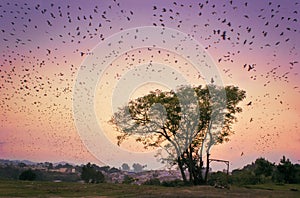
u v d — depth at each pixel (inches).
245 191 845.8
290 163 1294.3
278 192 831.7
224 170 1243.8
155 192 784.3
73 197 658.8
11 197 622.8
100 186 934.4
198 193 769.6
